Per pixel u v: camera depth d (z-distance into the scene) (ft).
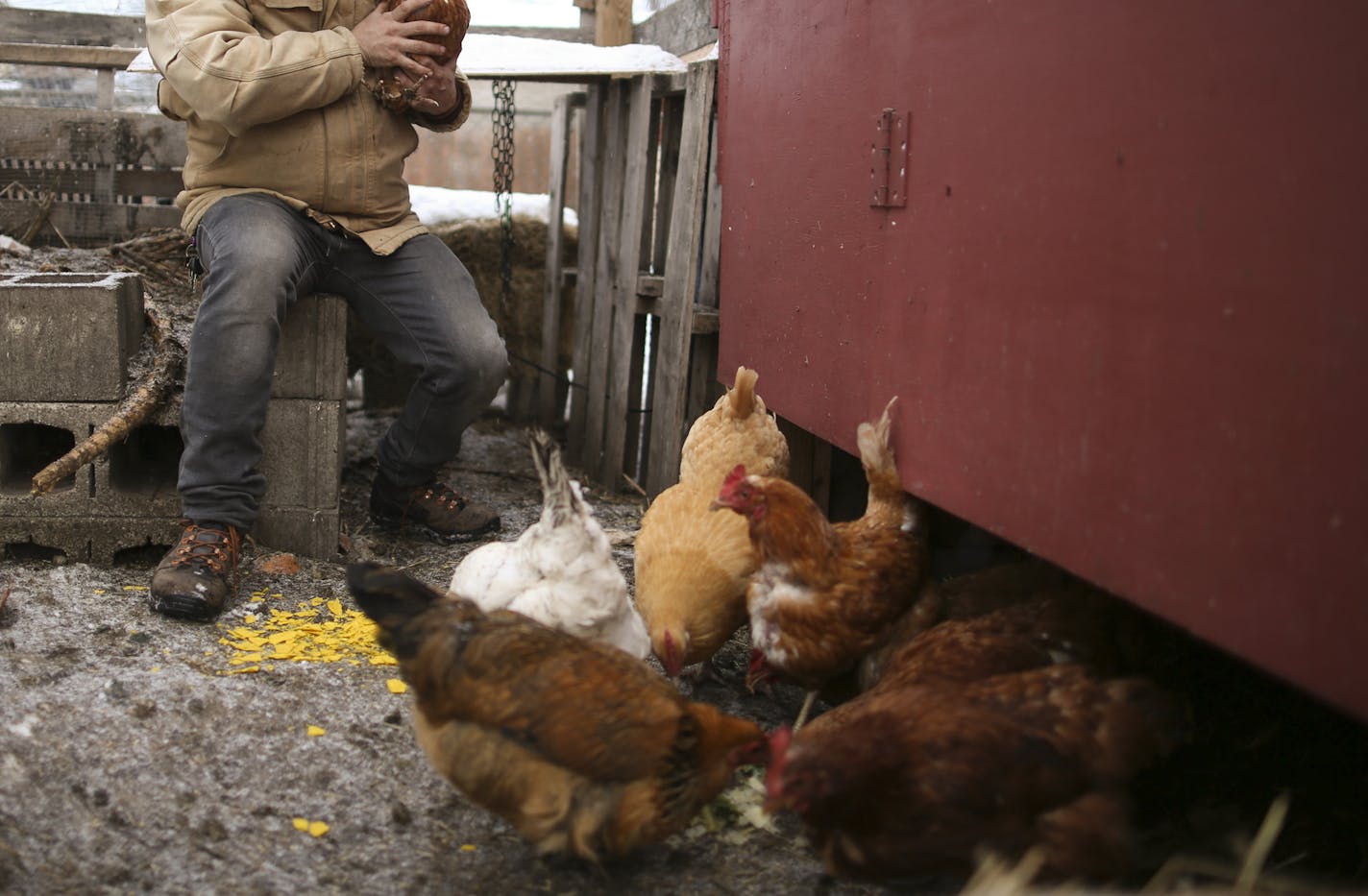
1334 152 5.73
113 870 8.15
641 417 22.31
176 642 11.80
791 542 10.21
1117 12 7.48
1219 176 6.57
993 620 9.54
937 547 13.35
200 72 13.03
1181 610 6.91
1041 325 8.42
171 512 14.06
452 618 8.40
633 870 8.94
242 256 13.08
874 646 10.46
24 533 13.83
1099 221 7.71
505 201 23.47
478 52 20.10
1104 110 7.64
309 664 11.61
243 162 14.16
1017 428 8.73
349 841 8.93
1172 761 9.64
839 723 8.45
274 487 14.78
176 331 15.34
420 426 15.76
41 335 13.38
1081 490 7.93
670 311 18.51
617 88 20.56
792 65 13.67
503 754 8.16
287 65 13.32
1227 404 6.51
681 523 11.58
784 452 13.50
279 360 14.48
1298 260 5.97
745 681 12.55
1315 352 5.85
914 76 10.47
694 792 8.43
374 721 10.59
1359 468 5.57
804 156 13.28
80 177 22.38
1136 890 8.23
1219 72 6.56
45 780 8.98
